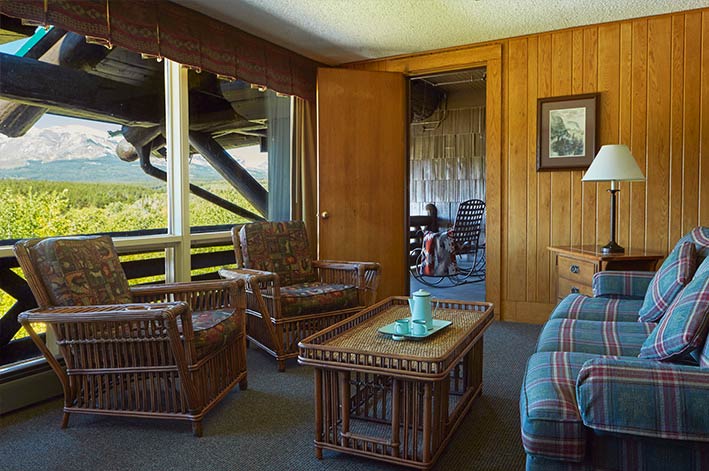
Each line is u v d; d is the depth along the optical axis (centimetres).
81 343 229
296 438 221
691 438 128
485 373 299
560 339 210
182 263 353
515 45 412
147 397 241
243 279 277
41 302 224
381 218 459
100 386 231
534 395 152
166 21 317
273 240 365
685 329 154
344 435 199
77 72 292
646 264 317
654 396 131
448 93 827
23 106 265
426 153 855
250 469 195
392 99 457
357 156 448
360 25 375
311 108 461
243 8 336
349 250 448
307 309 322
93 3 272
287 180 450
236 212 405
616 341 204
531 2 336
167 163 351
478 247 772
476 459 200
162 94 346
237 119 404
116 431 230
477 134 810
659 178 373
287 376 302
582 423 139
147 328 221
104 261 252
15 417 247
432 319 227
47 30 276
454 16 360
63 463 201
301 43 415
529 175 414
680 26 361
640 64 373
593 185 393
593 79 388
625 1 338
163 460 203
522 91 412
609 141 386
